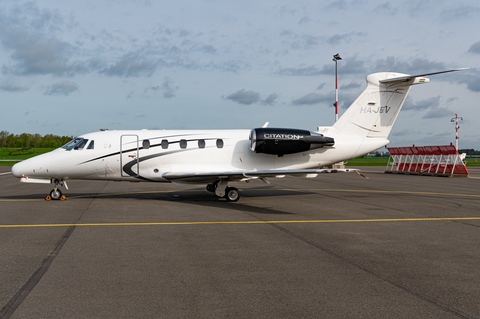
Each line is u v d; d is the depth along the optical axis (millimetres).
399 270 6742
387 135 18484
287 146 16812
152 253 7793
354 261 7277
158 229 10281
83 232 9875
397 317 4801
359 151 18141
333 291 5684
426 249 8242
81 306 5102
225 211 13508
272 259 7375
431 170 36188
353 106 18188
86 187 23547
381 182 27719
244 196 18500
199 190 21297
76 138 16906
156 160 16734
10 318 4727
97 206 14672
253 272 6570
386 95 18250
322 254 7770
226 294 5547
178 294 5539
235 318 4754
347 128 18172
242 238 9211
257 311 4961
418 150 37531
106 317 4773
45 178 16641
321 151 17766
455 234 9828
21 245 8469
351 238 9281
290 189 22250
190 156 16938
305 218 12148
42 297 5410
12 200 16719
